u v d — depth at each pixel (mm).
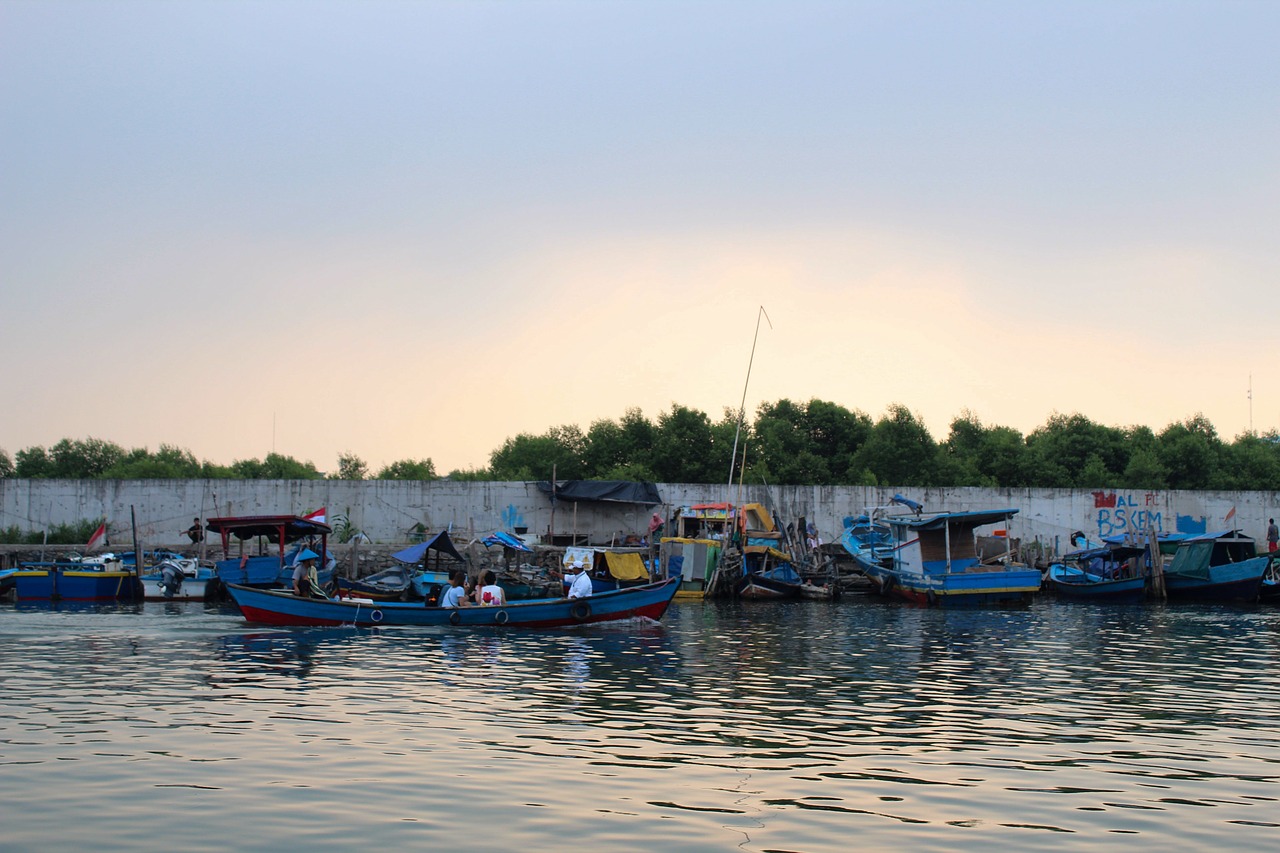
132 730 17469
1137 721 18922
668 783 14266
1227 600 52594
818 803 13391
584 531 63812
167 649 28766
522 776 14570
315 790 13797
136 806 13016
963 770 15125
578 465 82938
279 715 18953
